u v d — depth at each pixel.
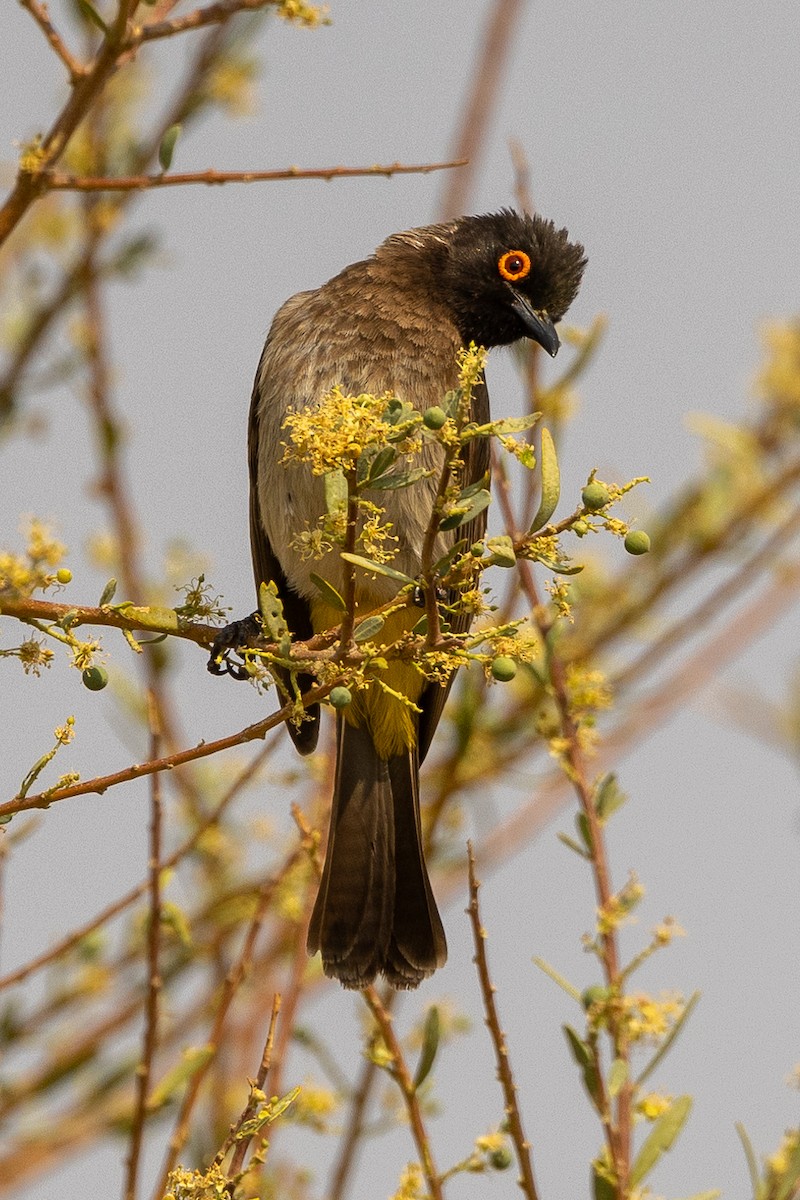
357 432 5.66
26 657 5.68
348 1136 7.68
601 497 5.89
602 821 7.45
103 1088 9.33
